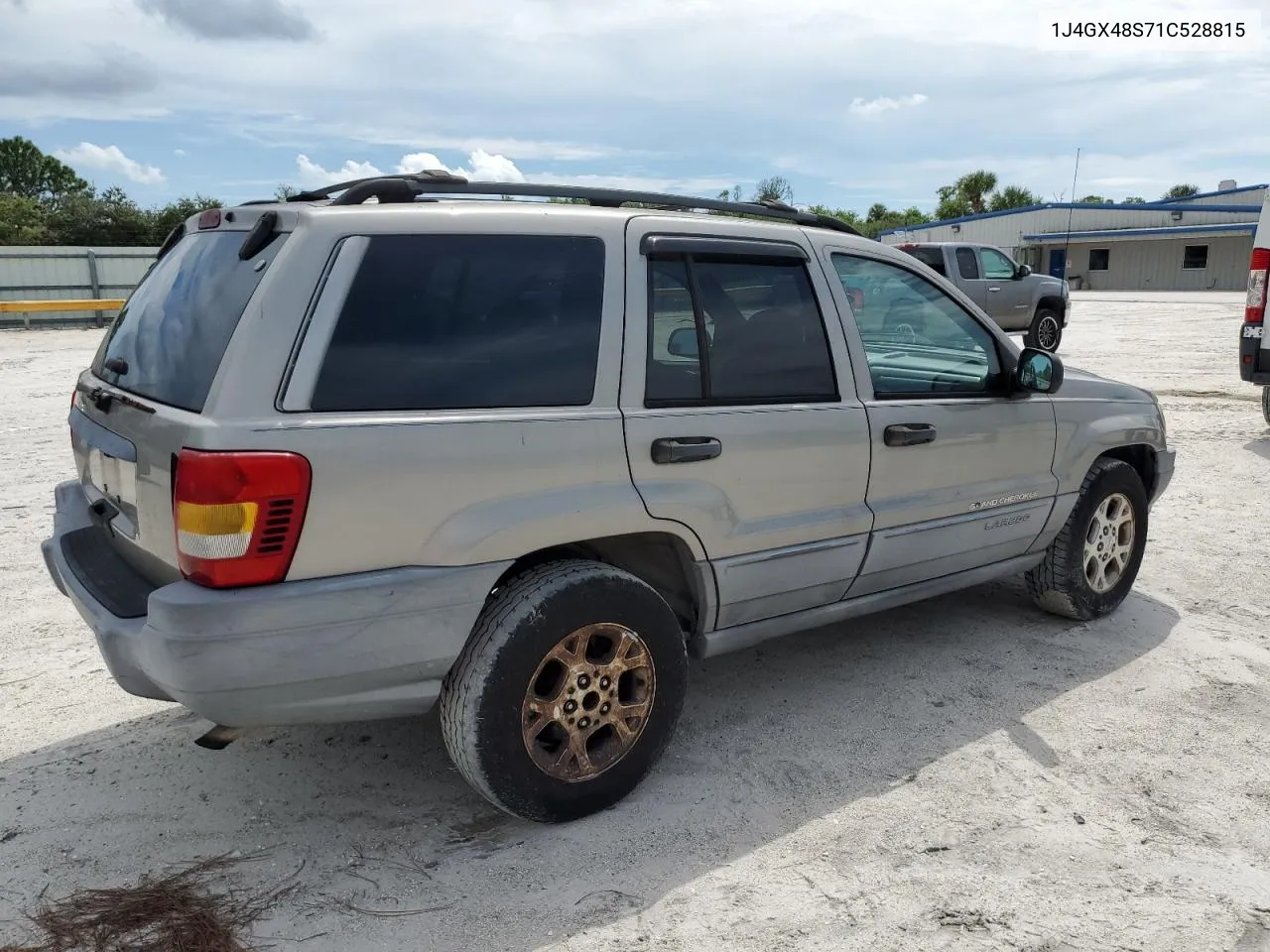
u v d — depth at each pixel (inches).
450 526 106.3
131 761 135.0
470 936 100.0
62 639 177.8
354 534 101.3
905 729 144.1
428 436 104.3
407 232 108.0
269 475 96.0
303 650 99.6
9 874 109.9
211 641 95.9
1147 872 110.5
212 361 101.8
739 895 106.1
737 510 128.7
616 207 133.5
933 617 189.0
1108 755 136.7
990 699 153.8
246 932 100.5
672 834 117.5
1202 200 1818.4
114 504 120.7
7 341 820.6
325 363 101.2
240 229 114.0
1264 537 238.7
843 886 107.9
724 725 145.5
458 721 109.6
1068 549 177.3
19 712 149.4
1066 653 171.8
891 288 150.3
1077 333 784.3
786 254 136.9
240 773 131.8
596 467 115.4
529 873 110.2
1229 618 187.9
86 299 1042.1
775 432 130.8
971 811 122.6
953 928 101.0
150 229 1883.6
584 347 116.6
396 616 103.6
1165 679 161.0
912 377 150.6
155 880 109.0
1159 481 195.6
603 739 122.0
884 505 145.8
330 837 117.3
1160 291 1617.9
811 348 137.9
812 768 133.1
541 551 120.8
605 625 116.6
